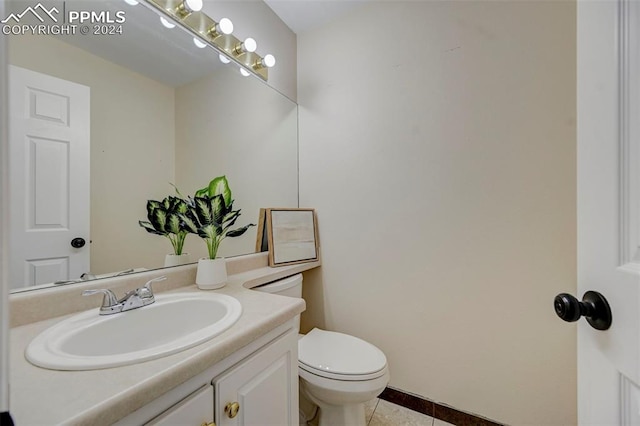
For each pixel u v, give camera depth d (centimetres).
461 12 131
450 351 134
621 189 44
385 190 151
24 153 75
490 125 125
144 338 81
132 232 100
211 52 131
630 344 41
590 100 51
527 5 117
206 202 107
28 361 53
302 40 183
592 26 51
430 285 139
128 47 101
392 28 150
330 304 169
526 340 118
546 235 114
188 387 57
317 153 175
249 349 72
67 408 41
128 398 45
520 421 119
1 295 27
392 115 149
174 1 110
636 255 41
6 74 28
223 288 107
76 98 86
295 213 166
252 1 153
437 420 137
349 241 163
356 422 117
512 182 120
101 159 92
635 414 41
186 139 120
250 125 151
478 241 127
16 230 73
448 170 134
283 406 85
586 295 51
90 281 86
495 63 123
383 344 152
